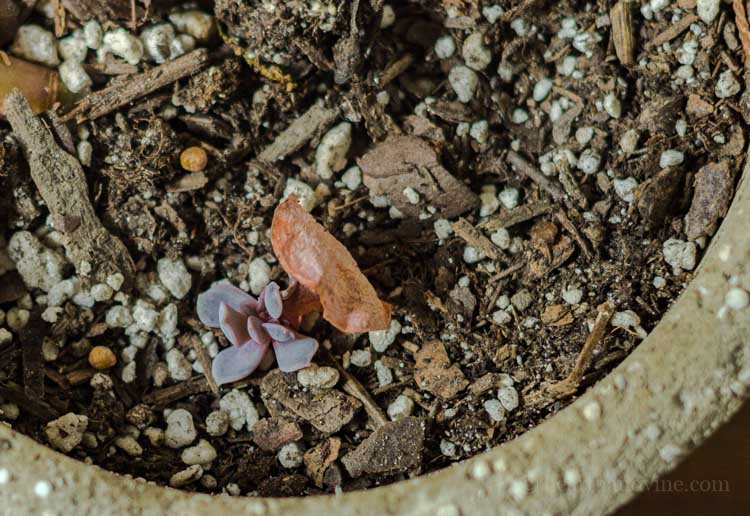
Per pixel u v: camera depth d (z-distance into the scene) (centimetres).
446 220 29
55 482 26
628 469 26
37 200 29
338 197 29
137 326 29
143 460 28
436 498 26
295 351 28
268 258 29
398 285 29
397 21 29
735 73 28
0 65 28
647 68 29
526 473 26
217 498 26
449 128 29
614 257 29
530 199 29
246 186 29
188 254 29
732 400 26
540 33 29
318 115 29
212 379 29
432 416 28
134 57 29
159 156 29
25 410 28
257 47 29
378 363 29
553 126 29
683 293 27
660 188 28
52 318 28
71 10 29
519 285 29
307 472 28
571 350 28
